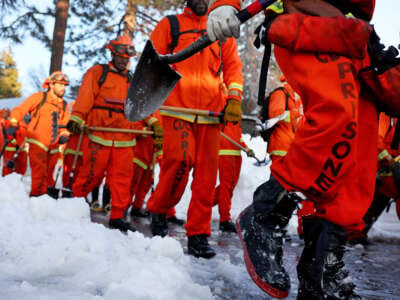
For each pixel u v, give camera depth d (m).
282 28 1.65
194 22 3.40
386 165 4.57
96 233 3.01
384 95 1.67
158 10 14.66
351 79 1.60
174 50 3.37
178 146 3.24
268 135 5.16
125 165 4.66
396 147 1.89
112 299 1.74
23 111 6.32
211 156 3.30
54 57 14.48
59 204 3.66
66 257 2.34
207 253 3.21
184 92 3.30
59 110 6.55
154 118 5.00
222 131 5.19
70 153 6.09
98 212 5.99
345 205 1.65
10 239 2.67
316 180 1.62
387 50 1.67
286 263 3.34
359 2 1.77
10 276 2.08
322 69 1.61
